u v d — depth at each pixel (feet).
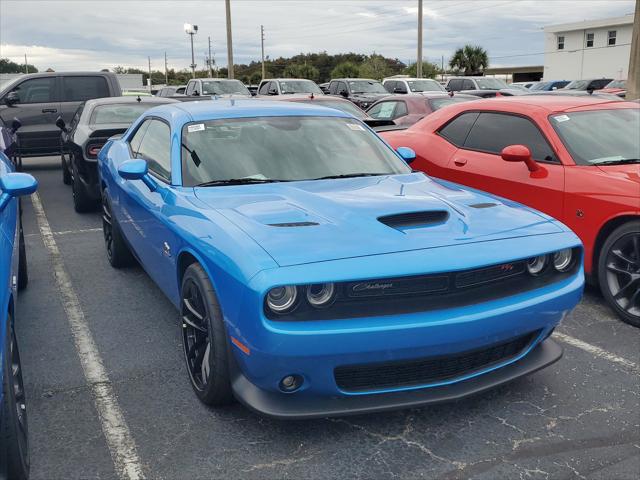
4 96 38.88
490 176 18.47
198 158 12.98
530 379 12.12
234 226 10.04
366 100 63.16
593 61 161.58
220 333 9.90
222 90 63.00
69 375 12.34
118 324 14.98
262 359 8.84
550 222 11.15
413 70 208.85
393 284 9.11
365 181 12.82
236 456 9.62
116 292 17.22
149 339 14.10
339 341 8.70
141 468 9.34
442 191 12.30
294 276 8.62
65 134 33.76
